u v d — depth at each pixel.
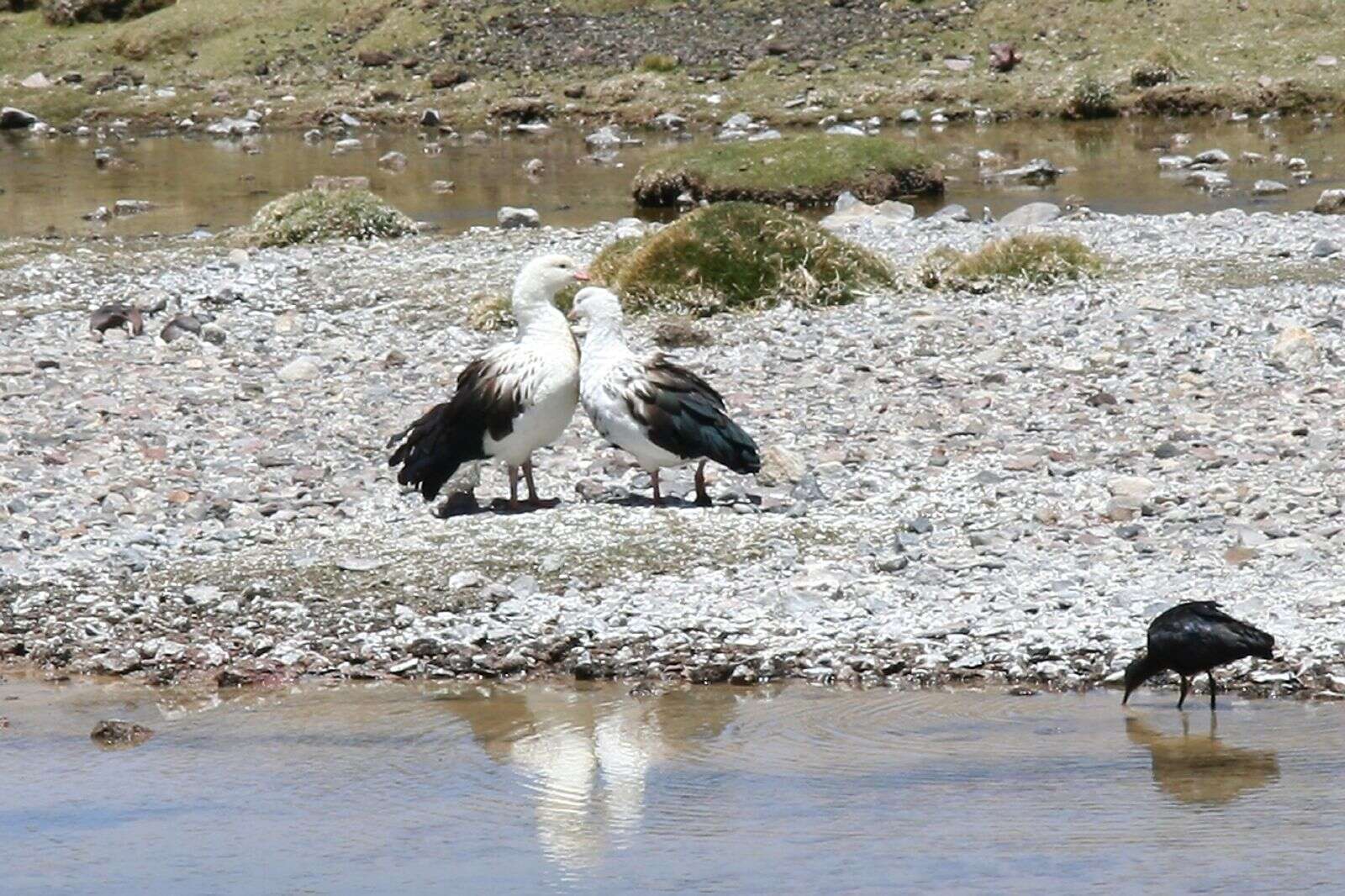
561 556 15.95
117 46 64.00
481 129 56.03
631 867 9.84
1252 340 24.06
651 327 26.25
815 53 57.84
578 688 13.80
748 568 15.73
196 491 18.47
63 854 10.41
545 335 16.77
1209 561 15.65
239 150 53.59
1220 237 31.89
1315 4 56.41
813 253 27.86
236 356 25.28
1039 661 13.84
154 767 12.09
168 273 31.31
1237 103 52.34
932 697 13.31
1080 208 36.88
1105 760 11.70
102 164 50.66
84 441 20.52
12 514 17.83
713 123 54.28
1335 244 30.30
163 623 15.22
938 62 56.50
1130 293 27.45
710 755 12.03
